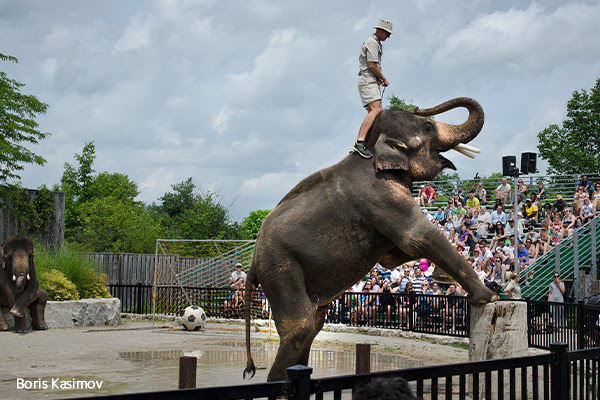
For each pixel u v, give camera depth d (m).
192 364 7.17
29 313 16.58
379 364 11.61
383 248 8.14
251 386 3.49
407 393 2.56
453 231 21.64
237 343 14.87
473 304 8.00
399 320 16.52
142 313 21.56
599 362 6.01
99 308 18.61
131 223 38.78
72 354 12.48
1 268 15.76
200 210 38.94
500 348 7.98
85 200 49.88
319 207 7.96
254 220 41.31
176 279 21.36
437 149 8.62
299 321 7.71
